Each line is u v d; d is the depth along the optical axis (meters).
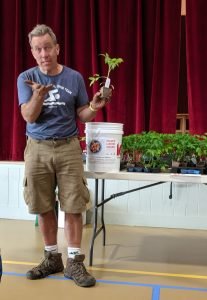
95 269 2.66
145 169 2.67
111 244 3.28
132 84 3.91
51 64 2.30
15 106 4.04
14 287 2.31
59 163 2.35
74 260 2.43
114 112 3.91
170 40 3.75
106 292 2.27
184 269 2.70
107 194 3.95
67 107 2.36
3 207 4.10
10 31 4.11
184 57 3.88
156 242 3.37
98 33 3.96
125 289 2.32
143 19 3.85
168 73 3.76
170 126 3.78
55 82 2.35
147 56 3.88
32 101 2.18
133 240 3.42
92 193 3.99
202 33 3.72
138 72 3.80
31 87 2.25
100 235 3.55
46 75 2.35
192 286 2.39
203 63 3.72
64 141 2.35
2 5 4.10
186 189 3.84
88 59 3.99
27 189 2.38
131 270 2.66
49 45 2.26
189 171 2.59
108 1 3.88
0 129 4.18
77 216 2.43
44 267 2.48
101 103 2.32
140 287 2.35
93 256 2.95
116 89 3.90
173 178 2.54
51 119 2.34
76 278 2.37
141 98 3.80
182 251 3.12
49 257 2.51
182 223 3.86
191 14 3.71
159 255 3.01
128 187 3.92
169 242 3.38
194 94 3.72
